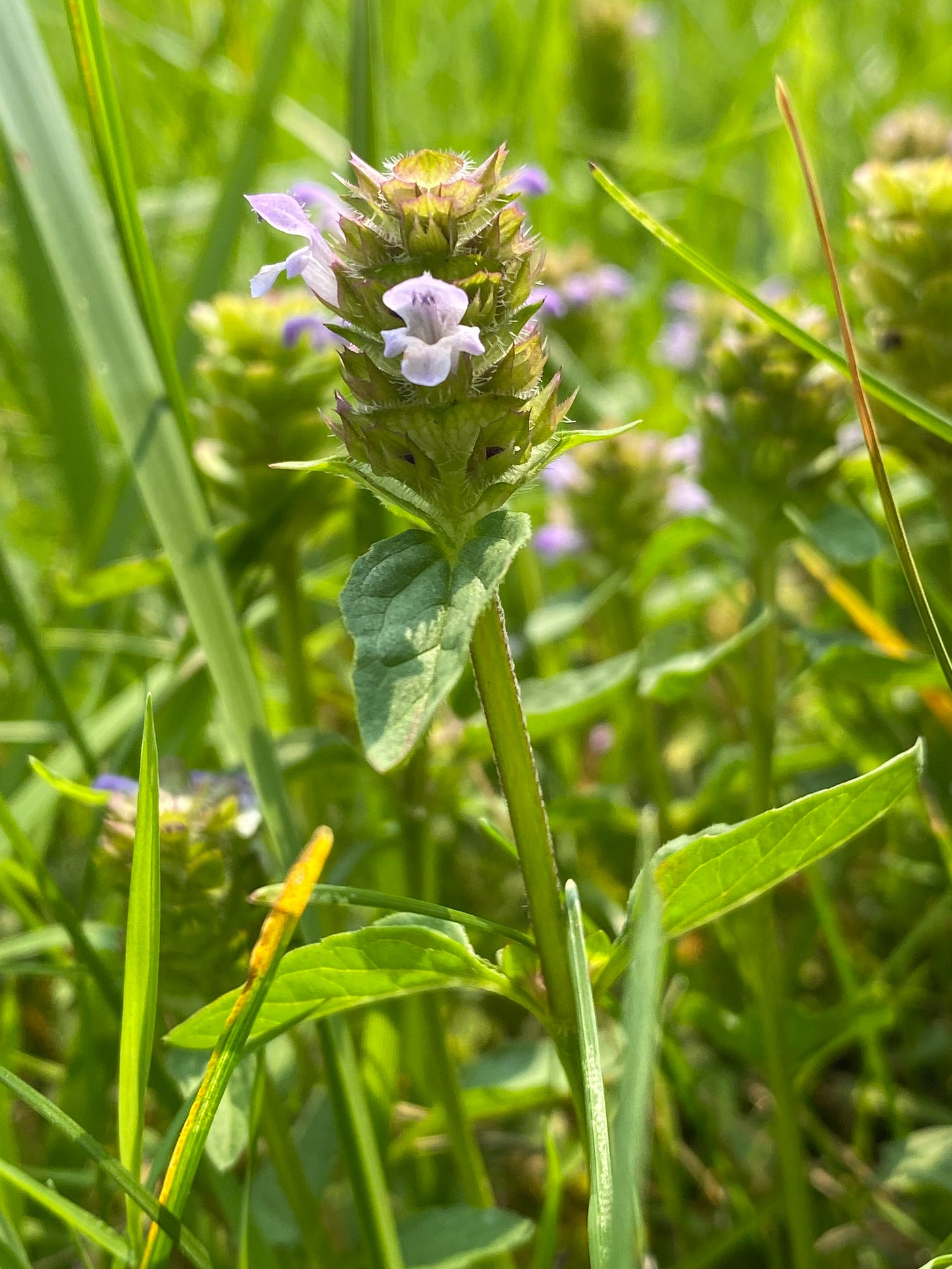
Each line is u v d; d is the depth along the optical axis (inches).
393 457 6.9
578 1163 9.3
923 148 14.0
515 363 7.0
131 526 12.1
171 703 10.5
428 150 7.0
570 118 21.4
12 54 9.9
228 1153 7.6
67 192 9.7
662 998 9.4
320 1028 8.0
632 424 7.1
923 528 13.5
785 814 6.9
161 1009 8.5
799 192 17.9
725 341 9.9
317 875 6.9
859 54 22.7
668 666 9.4
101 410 14.6
